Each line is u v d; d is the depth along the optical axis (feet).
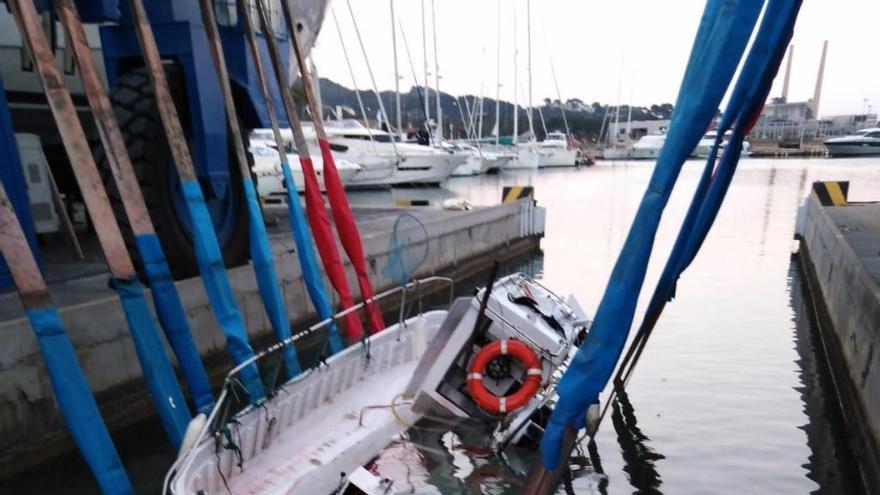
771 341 27.89
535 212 53.62
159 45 20.89
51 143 33.94
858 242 33.37
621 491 15.79
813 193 52.34
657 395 21.67
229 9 22.81
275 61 21.74
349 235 22.21
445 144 128.06
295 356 18.25
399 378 19.72
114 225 13.82
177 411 14.10
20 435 16.52
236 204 24.54
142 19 15.88
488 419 17.07
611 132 293.43
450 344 17.07
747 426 19.45
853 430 18.54
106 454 12.36
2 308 18.60
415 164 93.76
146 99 20.68
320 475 14.17
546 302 22.43
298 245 20.47
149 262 14.61
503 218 49.19
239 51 23.22
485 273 45.11
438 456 16.11
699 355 25.80
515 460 16.20
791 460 17.44
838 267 28.53
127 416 19.31
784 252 49.11
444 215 43.52
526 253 51.96
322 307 20.22
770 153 237.25
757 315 32.04
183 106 21.91
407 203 53.83
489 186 113.09
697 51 9.77
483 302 16.46
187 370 14.93
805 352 26.53
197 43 20.84
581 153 191.42
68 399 12.15
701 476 16.49
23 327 16.58
